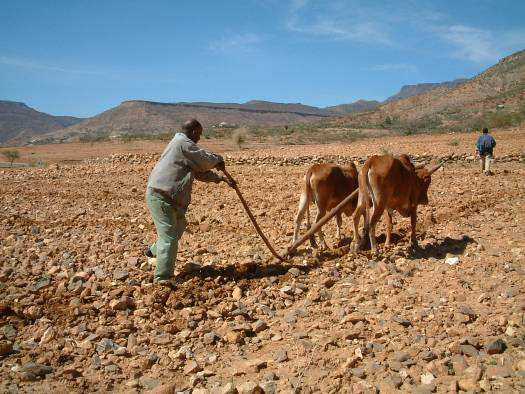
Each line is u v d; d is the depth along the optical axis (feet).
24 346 18.63
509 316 19.58
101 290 23.97
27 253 29.84
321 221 27.73
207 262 27.89
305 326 20.20
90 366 17.46
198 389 15.75
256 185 56.59
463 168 69.00
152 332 19.71
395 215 39.40
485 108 281.13
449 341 18.03
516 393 14.66
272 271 26.27
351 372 16.39
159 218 24.12
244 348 18.81
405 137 171.12
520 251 27.40
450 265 26.00
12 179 67.46
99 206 45.88
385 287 23.31
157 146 216.33
